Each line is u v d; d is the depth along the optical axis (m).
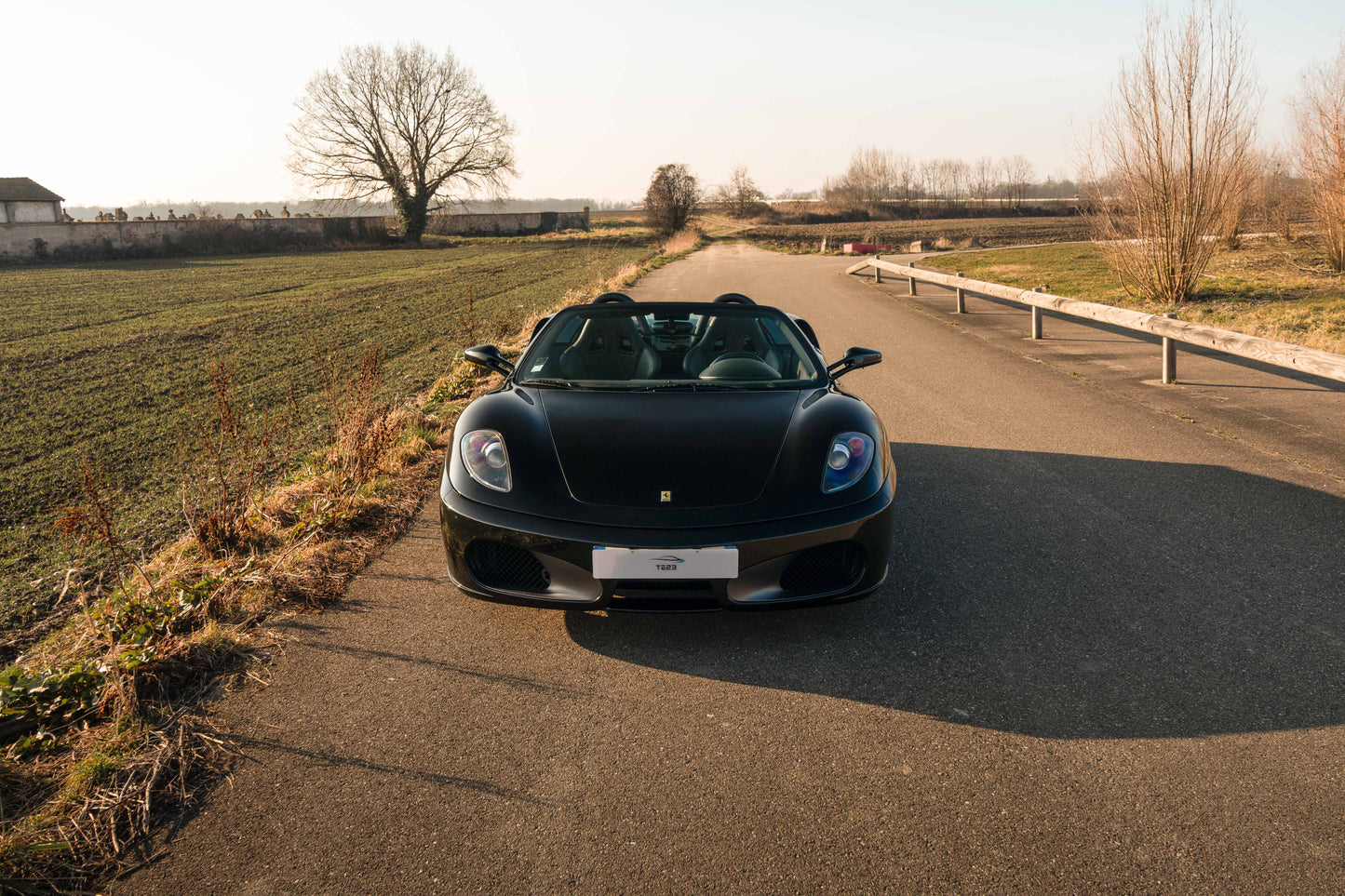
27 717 2.38
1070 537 3.80
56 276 28.23
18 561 4.02
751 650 2.82
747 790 2.09
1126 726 2.33
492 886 1.78
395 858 1.86
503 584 2.84
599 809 2.02
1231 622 2.94
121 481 5.43
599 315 4.18
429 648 2.86
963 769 2.15
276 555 3.62
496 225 58.81
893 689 2.55
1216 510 4.10
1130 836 1.89
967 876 1.78
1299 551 3.56
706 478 2.80
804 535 2.69
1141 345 9.25
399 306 17.14
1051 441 5.49
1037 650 2.78
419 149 51.72
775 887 1.76
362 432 4.64
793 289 17.03
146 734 2.32
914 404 6.68
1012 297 10.34
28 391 8.96
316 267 31.67
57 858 1.86
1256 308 10.84
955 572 3.43
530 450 2.94
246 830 1.96
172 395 8.48
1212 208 11.57
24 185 57.31
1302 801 2.00
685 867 1.82
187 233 41.59
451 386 7.20
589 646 2.87
